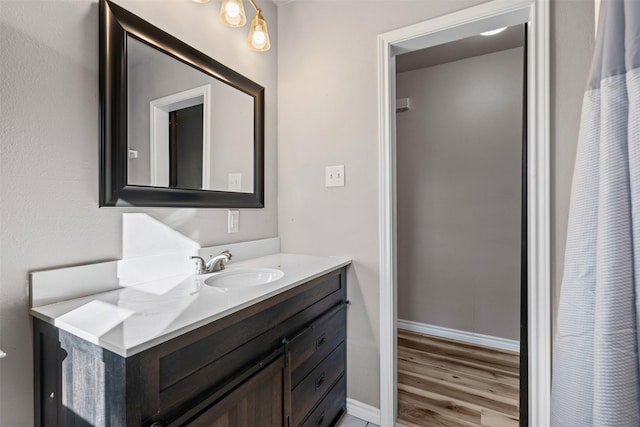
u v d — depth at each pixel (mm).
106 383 674
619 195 728
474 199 2582
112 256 1078
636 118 699
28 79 876
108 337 681
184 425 758
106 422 676
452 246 2668
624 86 732
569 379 835
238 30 1631
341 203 1716
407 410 1712
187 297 976
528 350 1332
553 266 1236
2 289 831
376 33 1615
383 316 1599
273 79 1897
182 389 759
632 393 707
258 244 1735
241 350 944
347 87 1698
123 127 1088
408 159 2838
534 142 1266
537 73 1254
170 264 1267
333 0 1745
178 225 1310
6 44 834
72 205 974
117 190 1072
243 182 1652
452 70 2645
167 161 1252
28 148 878
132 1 1132
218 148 1491
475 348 2482
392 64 1641
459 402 1781
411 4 1525
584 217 819
